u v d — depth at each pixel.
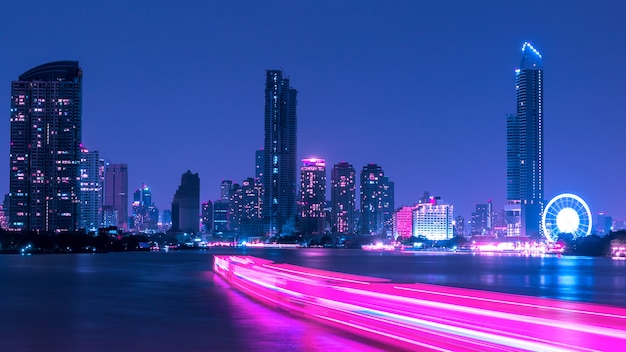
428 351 30.06
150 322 46.31
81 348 34.75
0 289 86.50
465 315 32.72
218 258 136.12
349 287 44.00
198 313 51.44
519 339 25.91
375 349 32.44
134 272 144.12
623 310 30.59
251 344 35.28
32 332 41.38
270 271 68.06
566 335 25.73
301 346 34.19
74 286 92.81
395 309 36.69
